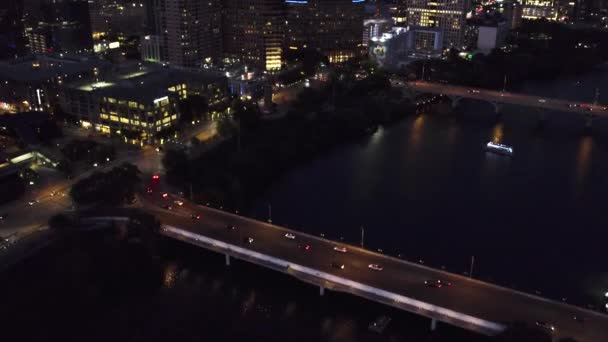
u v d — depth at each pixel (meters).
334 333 192.62
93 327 196.38
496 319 180.75
